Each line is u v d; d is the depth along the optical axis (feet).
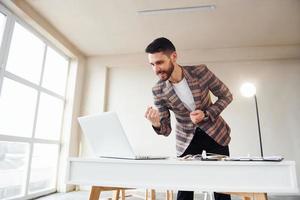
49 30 12.56
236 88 14.71
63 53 14.78
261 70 14.78
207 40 14.15
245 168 2.77
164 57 4.76
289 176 2.67
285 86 14.44
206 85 5.98
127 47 15.15
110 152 3.76
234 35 13.53
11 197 10.21
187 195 5.23
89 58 16.20
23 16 11.02
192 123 5.86
